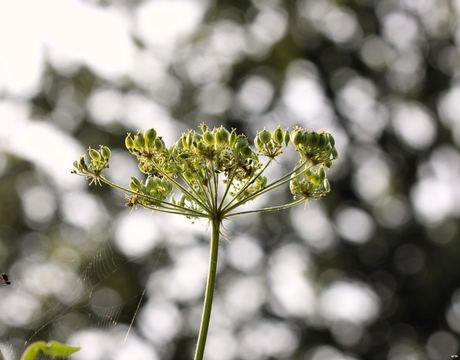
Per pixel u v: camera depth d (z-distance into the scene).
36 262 29.83
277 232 32.28
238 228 31.28
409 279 31.73
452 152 34.34
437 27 36.72
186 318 30.00
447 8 36.25
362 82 37.19
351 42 37.34
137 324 27.94
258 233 32.12
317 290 31.34
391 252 32.03
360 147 35.31
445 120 34.84
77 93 36.62
